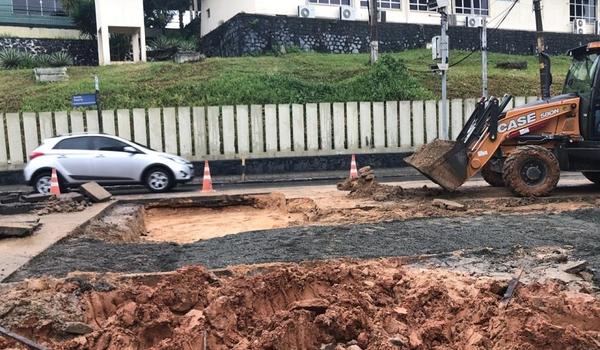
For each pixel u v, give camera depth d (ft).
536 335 13.66
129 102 63.21
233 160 61.67
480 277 20.04
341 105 63.10
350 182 47.50
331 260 22.71
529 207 35.99
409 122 64.23
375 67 70.28
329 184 54.29
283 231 30.04
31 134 58.39
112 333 14.83
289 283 18.26
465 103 64.44
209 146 61.31
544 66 45.52
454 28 94.79
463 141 38.86
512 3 100.99
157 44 94.53
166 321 15.66
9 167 58.34
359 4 91.97
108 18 83.66
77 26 93.30
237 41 85.15
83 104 59.06
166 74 72.59
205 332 14.76
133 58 88.89
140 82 69.36
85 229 31.60
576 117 39.04
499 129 38.88
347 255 23.79
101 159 48.21
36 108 62.08
